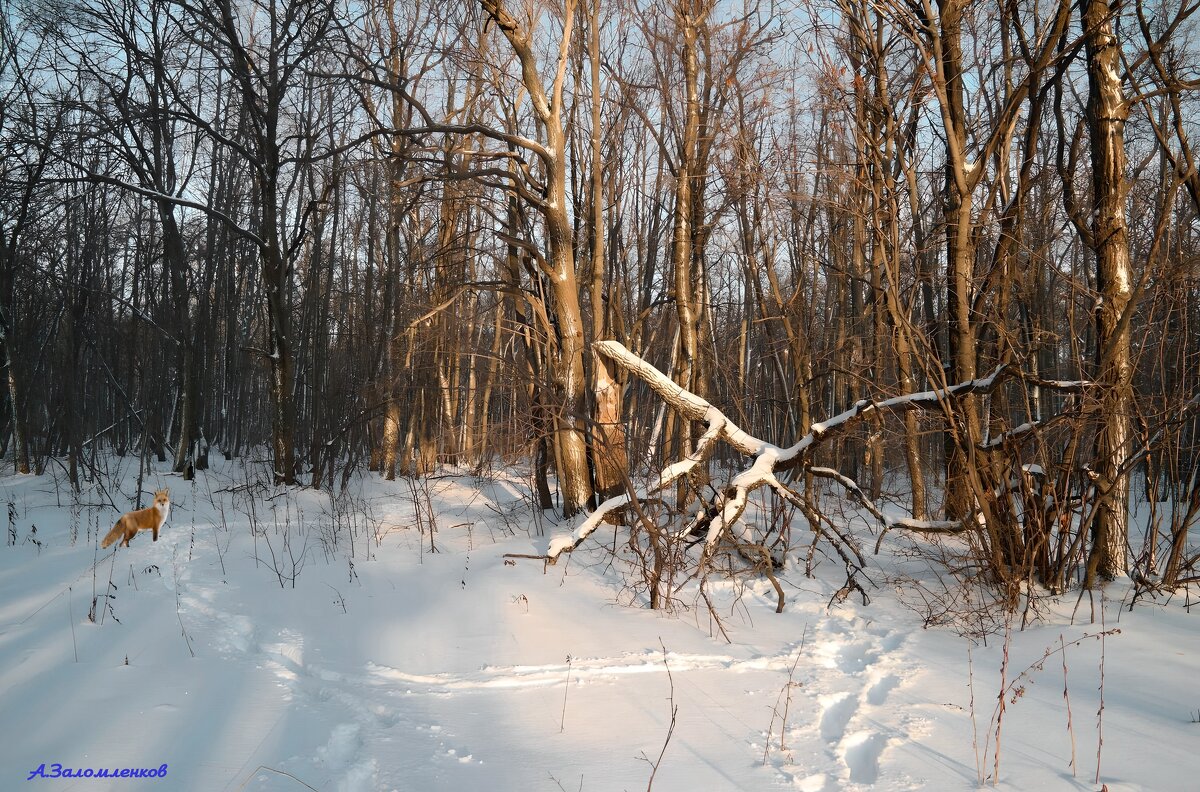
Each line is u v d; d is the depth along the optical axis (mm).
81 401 21766
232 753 5027
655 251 18438
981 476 8492
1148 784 4348
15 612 8602
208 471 21406
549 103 13820
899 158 10641
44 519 14523
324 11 17297
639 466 13875
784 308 17469
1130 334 8328
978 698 5812
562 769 4762
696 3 14789
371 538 12977
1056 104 9258
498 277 19109
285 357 18094
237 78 17375
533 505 14758
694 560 10227
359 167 20250
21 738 5246
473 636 7816
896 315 8781
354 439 20969
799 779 4594
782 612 8531
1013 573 7992
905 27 9312
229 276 24391
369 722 5637
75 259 21844
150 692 6168
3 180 18062
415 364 20391
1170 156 8023
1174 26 8234
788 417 18906
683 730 5375
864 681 6293
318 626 8242
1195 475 7992
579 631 7895
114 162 21125
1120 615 7453
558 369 13586
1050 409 16234
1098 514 8453
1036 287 12367
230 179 22734
